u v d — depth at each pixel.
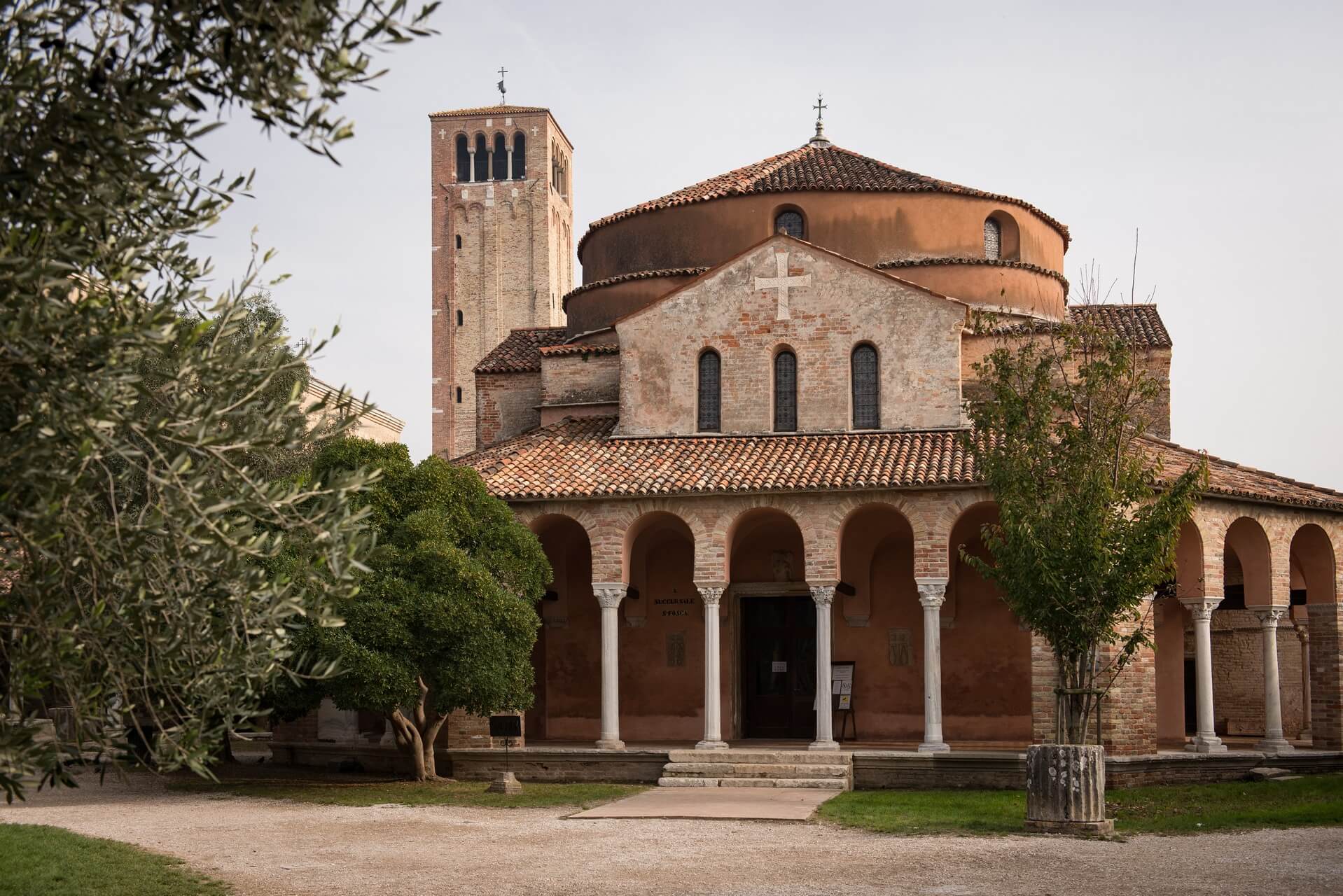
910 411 37.22
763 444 36.91
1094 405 25.73
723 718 38.66
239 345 12.69
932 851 22.05
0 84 10.42
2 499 10.09
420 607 29.50
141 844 22.95
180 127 11.02
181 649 11.30
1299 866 20.25
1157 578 24.45
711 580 34.44
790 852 22.09
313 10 10.49
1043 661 32.12
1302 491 36.97
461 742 35.03
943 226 42.31
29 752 10.91
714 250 42.62
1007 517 24.86
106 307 10.92
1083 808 24.05
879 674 38.34
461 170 100.38
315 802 29.59
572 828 25.20
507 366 45.16
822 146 47.78
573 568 40.22
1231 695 46.69
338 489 12.07
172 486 10.92
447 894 18.36
